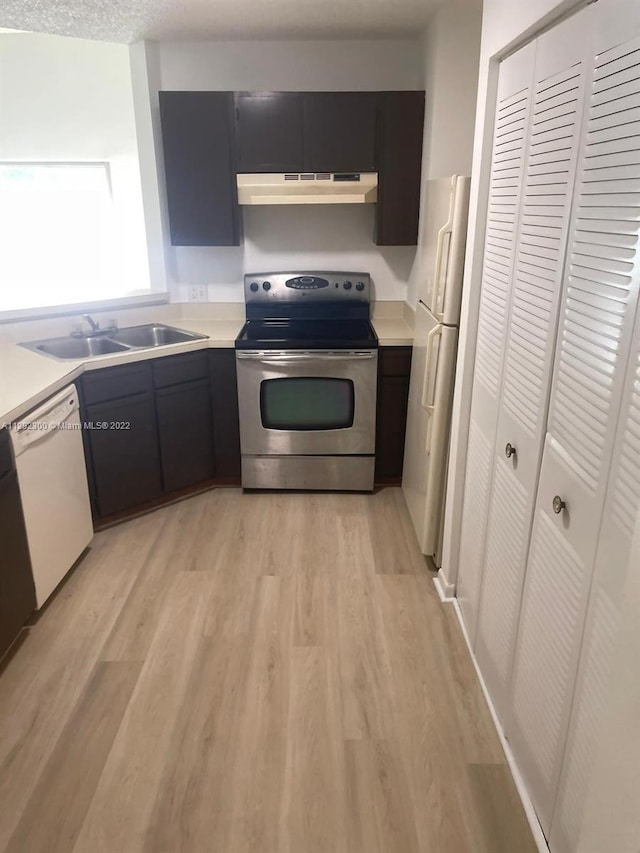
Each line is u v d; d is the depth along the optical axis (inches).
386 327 135.9
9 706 77.0
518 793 65.5
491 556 76.8
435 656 86.0
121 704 77.4
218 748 71.1
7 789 66.1
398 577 104.5
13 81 140.5
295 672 82.9
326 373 124.3
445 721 75.0
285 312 141.6
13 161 148.6
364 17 111.9
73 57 138.8
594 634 48.9
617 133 44.1
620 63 43.5
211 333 130.3
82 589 100.7
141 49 124.5
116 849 60.0
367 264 144.0
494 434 75.1
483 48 75.1
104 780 67.1
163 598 98.6
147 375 116.2
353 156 125.0
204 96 121.7
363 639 89.4
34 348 117.3
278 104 122.0
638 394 41.7
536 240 60.2
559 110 54.4
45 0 99.4
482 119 75.5
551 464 57.2
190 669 83.4
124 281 161.0
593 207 48.1
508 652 70.7
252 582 103.0
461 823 62.5
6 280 157.6
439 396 95.6
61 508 97.9
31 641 88.5
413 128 123.4
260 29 118.3
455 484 92.4
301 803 64.6
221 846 60.3
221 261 143.3
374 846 60.3
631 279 42.4
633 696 35.5
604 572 47.2
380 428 131.3
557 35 54.6
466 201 85.1
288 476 133.4
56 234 155.9
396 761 69.5
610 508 46.0
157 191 133.3
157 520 123.3
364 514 125.8
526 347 63.2
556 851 56.7
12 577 82.9
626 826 36.1
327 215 140.7
